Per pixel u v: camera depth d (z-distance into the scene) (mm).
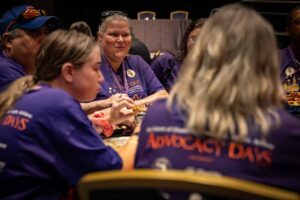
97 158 1275
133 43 3355
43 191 1262
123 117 1841
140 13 5637
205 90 990
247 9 1043
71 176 1264
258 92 974
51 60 1358
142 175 789
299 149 955
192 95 1015
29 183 1242
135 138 1489
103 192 833
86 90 1395
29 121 1250
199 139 977
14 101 1318
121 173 810
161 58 2887
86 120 1316
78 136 1263
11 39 1959
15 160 1239
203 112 974
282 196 741
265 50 997
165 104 1074
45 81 1388
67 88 1385
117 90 2467
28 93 1325
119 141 1728
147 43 5008
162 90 2604
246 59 984
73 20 6148
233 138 957
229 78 975
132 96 2520
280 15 4879
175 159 976
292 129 962
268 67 1006
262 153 944
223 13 1041
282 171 949
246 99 966
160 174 783
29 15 1918
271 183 939
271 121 964
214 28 1027
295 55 2766
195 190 773
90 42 1389
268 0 4934
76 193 1286
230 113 969
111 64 2504
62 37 1368
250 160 942
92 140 1287
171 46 5066
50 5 4750
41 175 1245
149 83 2637
